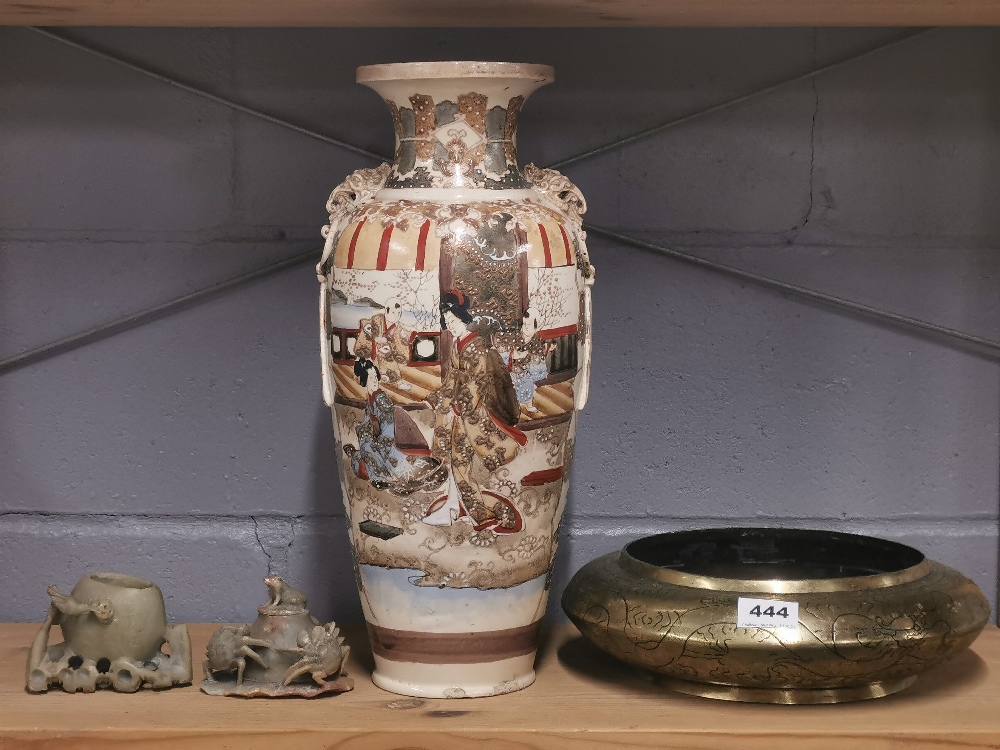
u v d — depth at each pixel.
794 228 1.33
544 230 1.09
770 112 1.32
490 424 1.08
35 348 1.34
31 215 1.33
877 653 1.03
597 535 1.36
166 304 1.33
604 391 1.35
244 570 1.36
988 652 1.25
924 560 1.15
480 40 1.31
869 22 1.20
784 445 1.36
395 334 1.08
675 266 1.34
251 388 1.35
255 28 1.31
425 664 1.12
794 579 1.12
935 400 1.35
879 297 1.34
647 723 1.05
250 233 1.33
